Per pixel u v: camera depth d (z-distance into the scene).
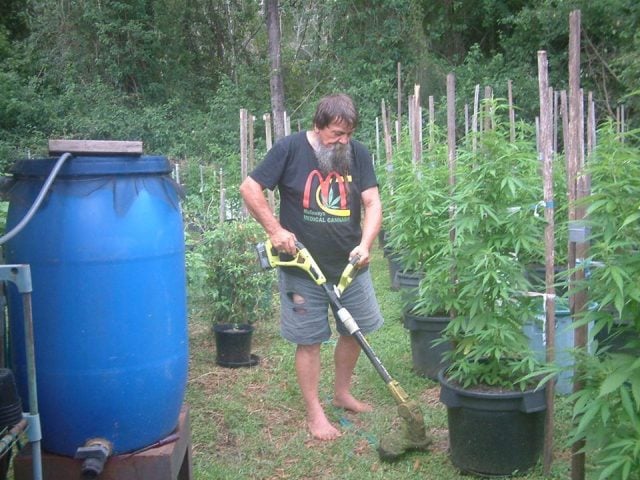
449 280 3.62
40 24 22.41
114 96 21.17
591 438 2.45
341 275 3.87
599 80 19.03
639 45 15.93
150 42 22.12
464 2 21.69
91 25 21.92
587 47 19.09
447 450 3.68
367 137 18.33
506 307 3.38
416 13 20.47
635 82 15.73
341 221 3.80
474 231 3.39
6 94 20.30
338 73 20.91
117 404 2.57
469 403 3.29
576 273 2.88
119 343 2.53
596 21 18.52
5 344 2.81
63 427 2.58
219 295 5.62
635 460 2.27
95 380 2.52
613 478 2.35
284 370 5.00
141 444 2.68
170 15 22.47
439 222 4.75
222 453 3.73
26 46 22.56
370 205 3.90
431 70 20.05
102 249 2.48
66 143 2.53
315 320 3.85
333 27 21.52
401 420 4.08
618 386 2.22
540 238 3.63
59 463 2.62
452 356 3.56
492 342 3.31
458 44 22.25
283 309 3.90
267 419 4.16
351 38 21.27
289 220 3.85
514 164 3.50
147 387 2.61
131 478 2.64
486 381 3.41
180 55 22.78
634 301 2.39
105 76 22.16
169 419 2.76
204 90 23.02
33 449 2.33
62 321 2.49
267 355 5.39
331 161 3.74
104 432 2.59
